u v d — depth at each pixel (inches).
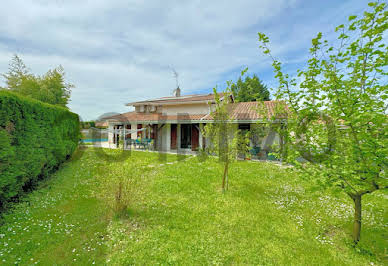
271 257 120.3
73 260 112.3
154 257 116.9
